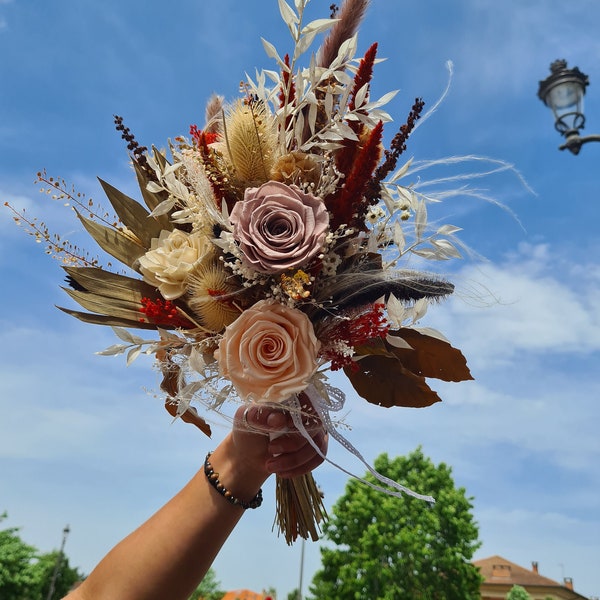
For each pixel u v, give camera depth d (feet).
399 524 65.31
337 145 5.39
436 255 5.38
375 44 5.46
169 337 5.28
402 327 5.64
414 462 69.51
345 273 5.20
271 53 5.50
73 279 5.51
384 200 5.37
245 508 4.76
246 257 4.92
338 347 5.13
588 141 12.49
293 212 5.03
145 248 5.78
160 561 4.35
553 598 141.59
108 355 5.29
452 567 62.85
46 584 134.21
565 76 12.77
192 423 5.70
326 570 64.03
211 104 6.40
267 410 4.93
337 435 5.10
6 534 90.02
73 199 5.71
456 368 5.78
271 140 5.51
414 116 5.31
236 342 4.82
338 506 67.31
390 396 5.90
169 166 5.59
